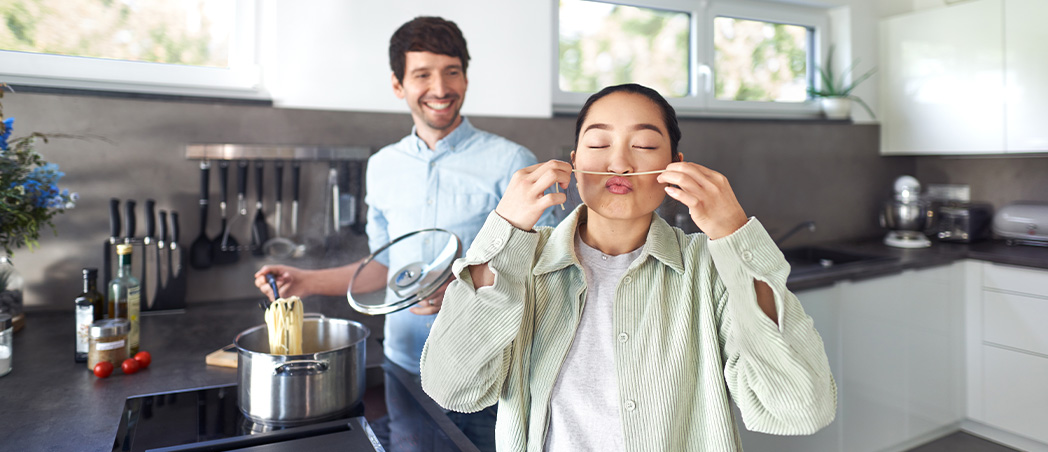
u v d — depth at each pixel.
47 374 1.37
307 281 1.54
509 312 0.74
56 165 1.64
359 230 2.15
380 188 1.76
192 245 1.99
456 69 1.65
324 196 2.12
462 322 0.75
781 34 3.12
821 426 0.73
